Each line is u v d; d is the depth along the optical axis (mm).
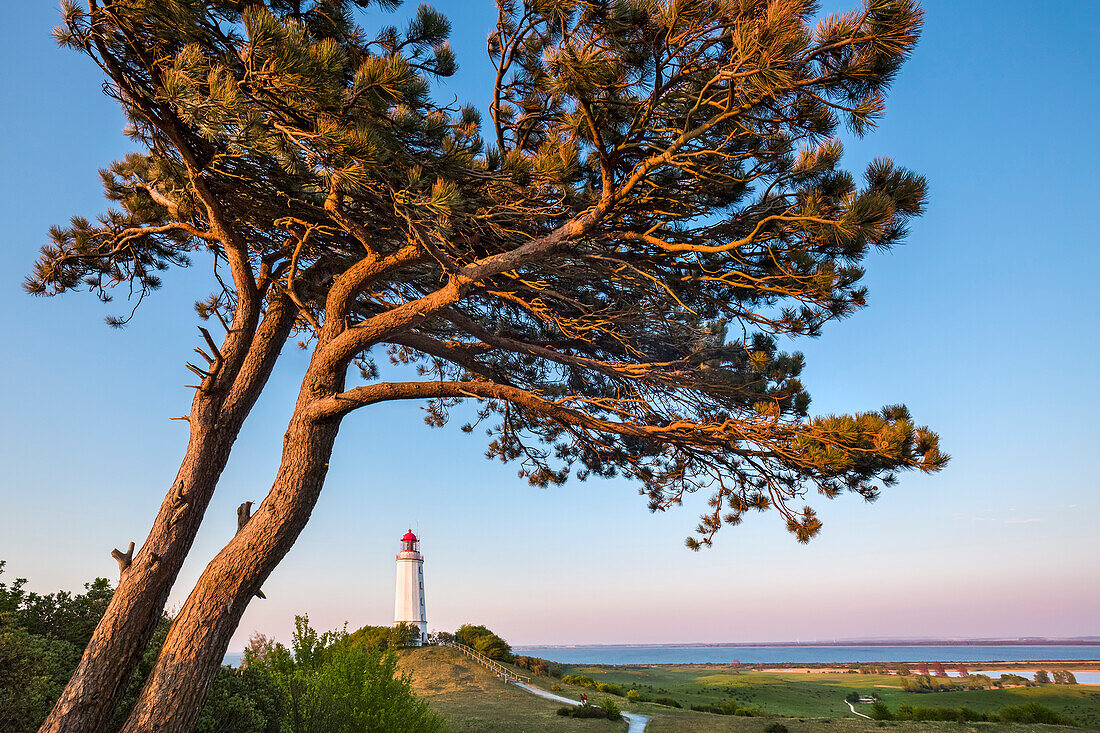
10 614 6129
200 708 4938
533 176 5211
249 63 4258
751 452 5910
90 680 5094
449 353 7613
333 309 6441
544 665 48250
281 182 5891
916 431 4805
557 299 7086
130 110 5820
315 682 9273
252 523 5535
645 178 5180
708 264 5922
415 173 4707
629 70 4789
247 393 6863
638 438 7324
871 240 4480
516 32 5238
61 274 8055
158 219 7852
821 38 4086
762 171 5352
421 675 36031
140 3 4426
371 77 4391
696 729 25734
